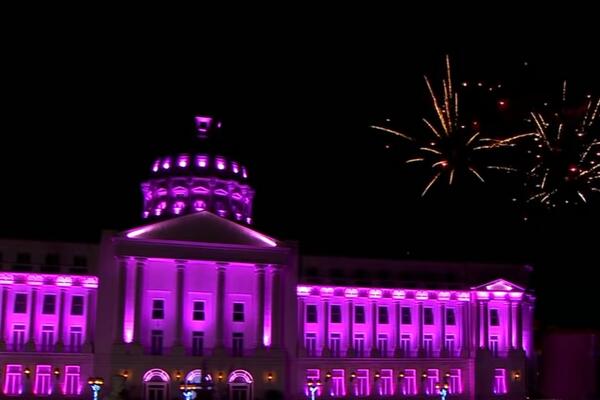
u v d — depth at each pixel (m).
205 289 96.69
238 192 113.38
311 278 101.50
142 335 93.00
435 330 105.81
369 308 103.50
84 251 94.25
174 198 110.25
